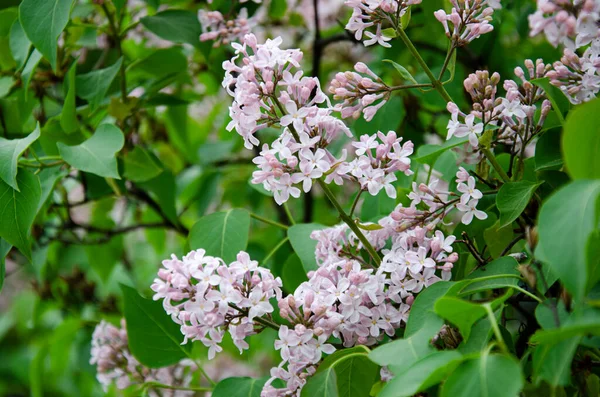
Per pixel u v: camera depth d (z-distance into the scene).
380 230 1.31
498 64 1.62
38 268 1.73
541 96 1.30
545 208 1.12
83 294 1.90
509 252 1.38
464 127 1.28
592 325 1.10
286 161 1.27
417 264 1.27
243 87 1.24
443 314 1.17
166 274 1.24
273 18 1.82
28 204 1.40
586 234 1.10
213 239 1.42
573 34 1.22
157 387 1.51
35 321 1.93
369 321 1.26
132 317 1.43
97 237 1.82
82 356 1.78
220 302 1.24
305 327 1.24
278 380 1.34
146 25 1.57
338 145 1.67
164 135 1.97
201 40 1.57
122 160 1.61
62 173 1.53
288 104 1.24
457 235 1.37
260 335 2.00
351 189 1.90
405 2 1.30
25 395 2.70
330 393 1.21
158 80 1.63
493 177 1.39
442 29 1.58
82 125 1.65
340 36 1.69
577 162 1.13
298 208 1.95
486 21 1.30
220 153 1.92
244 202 2.01
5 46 1.61
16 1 1.65
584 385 1.23
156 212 1.82
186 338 1.26
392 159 1.27
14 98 1.63
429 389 1.26
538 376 1.16
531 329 1.29
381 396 1.15
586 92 1.28
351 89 1.31
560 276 1.10
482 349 1.19
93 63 1.72
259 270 1.25
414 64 1.67
